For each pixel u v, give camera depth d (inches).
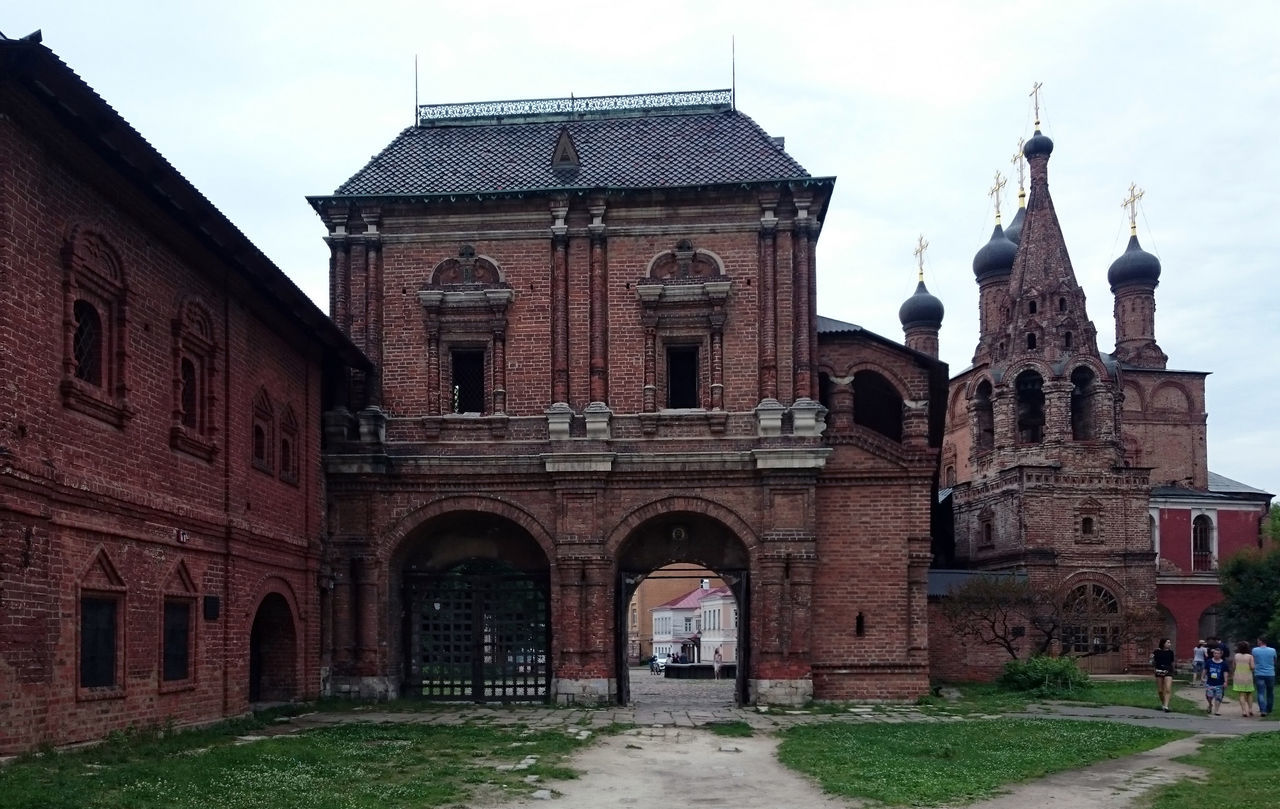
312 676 984.3
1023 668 1207.6
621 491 1044.5
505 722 861.2
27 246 556.4
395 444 1061.1
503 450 1055.6
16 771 503.2
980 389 2123.5
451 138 1157.1
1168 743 743.1
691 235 1072.2
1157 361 2618.1
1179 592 2174.0
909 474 1049.5
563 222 1073.5
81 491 597.0
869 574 1046.4
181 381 733.9
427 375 1071.0
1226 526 2253.9
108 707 629.3
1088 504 1915.6
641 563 1083.3
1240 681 979.9
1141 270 2630.4
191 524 741.9
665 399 1067.9
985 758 658.2
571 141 1112.8
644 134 1141.7
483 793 538.6
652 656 3321.9
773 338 1049.5
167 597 709.3
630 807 516.4
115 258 652.7
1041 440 2041.1
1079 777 597.9
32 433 556.4
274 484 907.4
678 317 1067.9
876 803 525.0
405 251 1088.8
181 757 589.3
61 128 581.3
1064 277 2033.7
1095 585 1891.0
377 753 652.7
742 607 1048.2
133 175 645.3
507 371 1067.9
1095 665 1854.1
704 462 1033.5
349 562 1041.5
